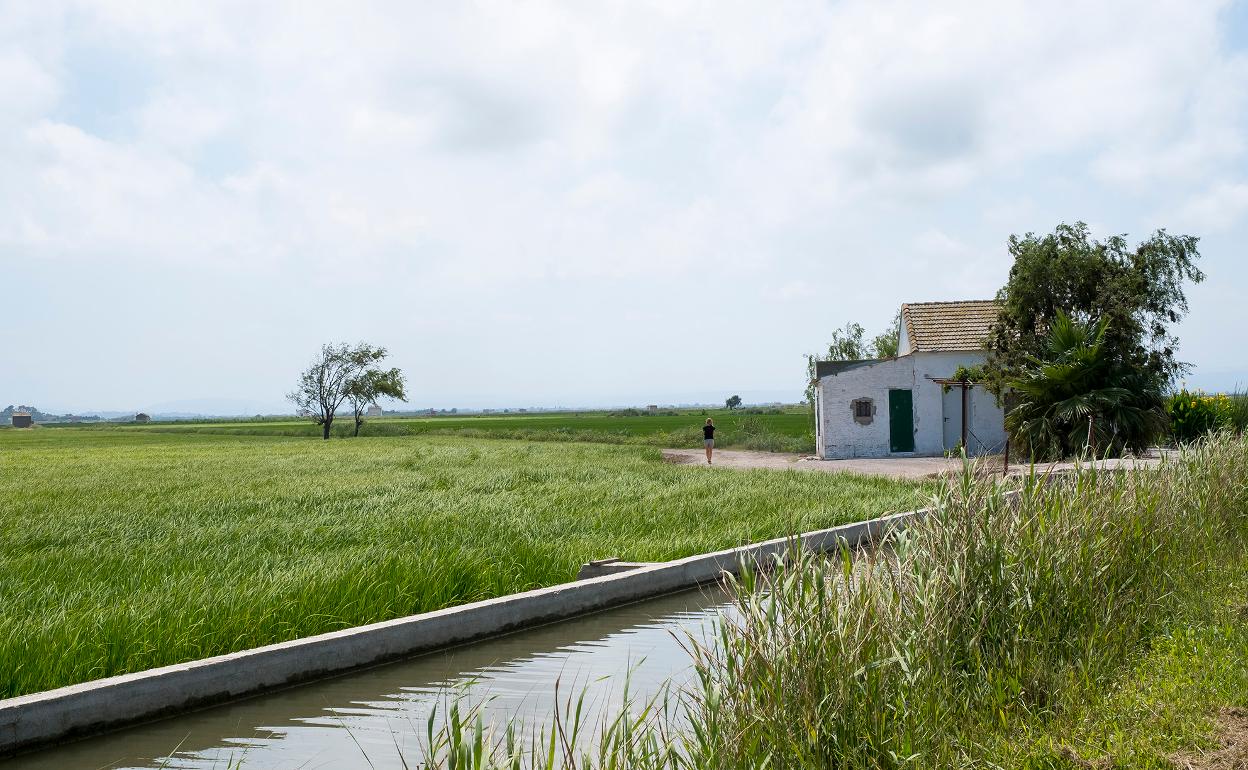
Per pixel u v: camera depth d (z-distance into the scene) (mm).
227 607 7715
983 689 4973
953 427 34344
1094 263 30172
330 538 12438
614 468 26281
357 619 8078
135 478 25469
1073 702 4891
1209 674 5250
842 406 34531
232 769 5195
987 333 35031
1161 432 20062
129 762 5379
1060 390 20828
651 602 9625
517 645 7918
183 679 6203
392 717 6074
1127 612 6273
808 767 4012
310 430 95750
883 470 27094
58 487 22156
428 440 60531
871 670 4609
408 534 12578
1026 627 5629
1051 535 6488
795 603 4918
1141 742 4359
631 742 4035
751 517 14094
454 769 3520
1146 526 7691
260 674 6605
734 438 48156
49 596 8531
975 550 5996
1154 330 31266
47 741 5613
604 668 7109
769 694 4328
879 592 5312
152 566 10203
